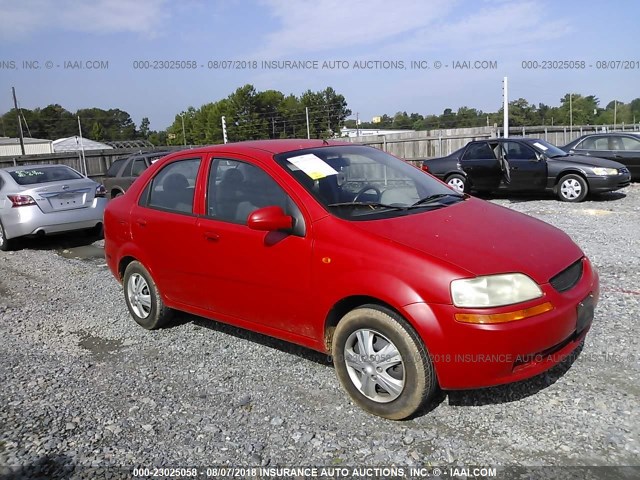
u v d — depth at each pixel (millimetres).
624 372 3914
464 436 3273
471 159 13930
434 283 3201
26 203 9680
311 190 3920
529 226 3924
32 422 3672
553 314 3268
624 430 3238
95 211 10352
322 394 3881
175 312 5418
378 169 4535
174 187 4914
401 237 3484
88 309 6246
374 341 3514
